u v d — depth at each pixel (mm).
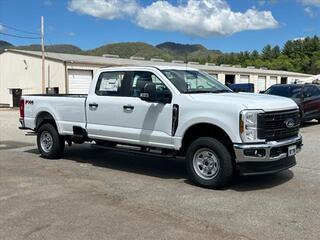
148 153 8492
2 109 37188
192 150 7750
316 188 7531
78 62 38344
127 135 8781
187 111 7809
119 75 9102
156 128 8297
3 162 10172
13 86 44781
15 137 14836
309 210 6301
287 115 7711
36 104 10812
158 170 9227
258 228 5582
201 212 6246
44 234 5434
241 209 6375
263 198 6934
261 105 7336
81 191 7445
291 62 122938
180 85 8227
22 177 8523
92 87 9578
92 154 11242
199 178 7688
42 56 40031
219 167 7406
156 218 5996
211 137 7582
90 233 5453
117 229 5582
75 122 9898
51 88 39406
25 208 6465
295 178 8266
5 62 45438
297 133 8086
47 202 6773
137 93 8734
